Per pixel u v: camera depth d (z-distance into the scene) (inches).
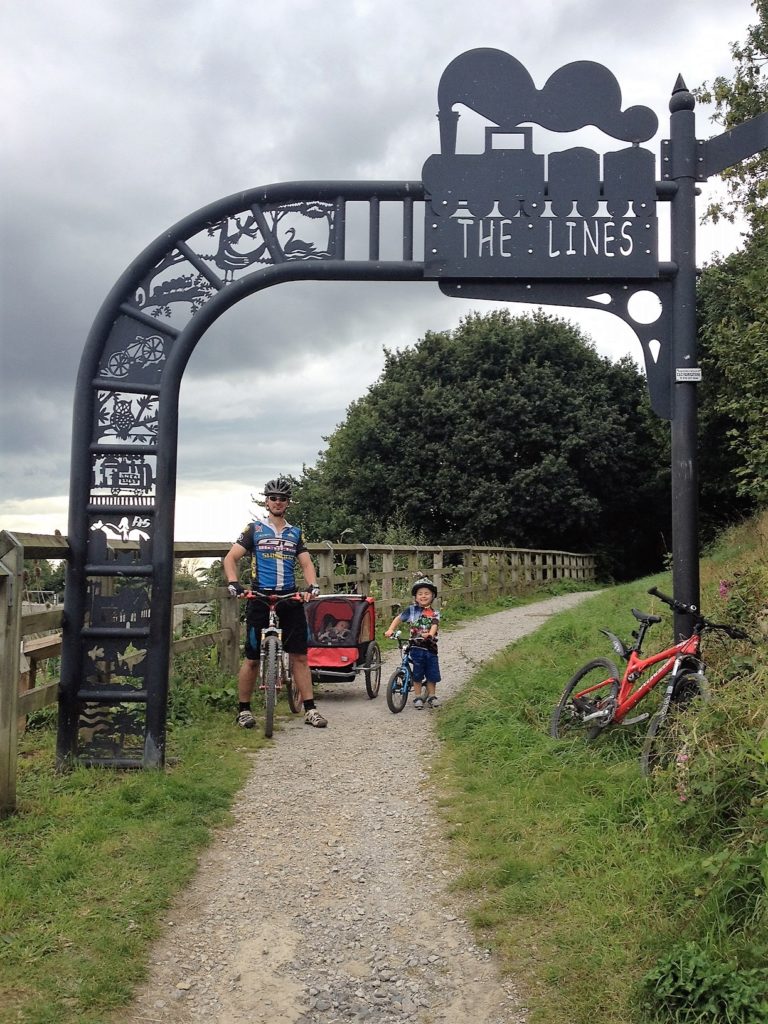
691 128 235.9
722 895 135.1
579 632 409.7
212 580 354.6
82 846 173.8
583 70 236.4
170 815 194.9
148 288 236.4
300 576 407.5
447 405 1200.8
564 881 158.6
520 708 269.4
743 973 116.6
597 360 1298.0
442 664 396.5
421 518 1211.2
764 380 415.8
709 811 161.3
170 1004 129.4
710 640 255.4
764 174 623.8
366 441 1216.8
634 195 234.8
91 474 233.0
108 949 138.1
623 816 179.3
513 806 197.8
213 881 168.9
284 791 220.5
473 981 135.8
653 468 1293.1
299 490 1284.4
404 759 247.9
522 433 1189.1
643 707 227.9
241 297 237.0
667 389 235.6
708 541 1014.4
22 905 148.3
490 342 1242.6
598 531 1337.4
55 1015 120.8
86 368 233.0
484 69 237.0
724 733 170.6
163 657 229.1
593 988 127.2
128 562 233.8
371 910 159.3
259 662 281.7
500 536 1204.5
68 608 229.1
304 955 144.2
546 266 234.4
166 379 233.5
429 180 236.2
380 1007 130.3
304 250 237.9
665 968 122.0
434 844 187.3
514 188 235.9
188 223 235.8
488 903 157.4
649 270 233.3
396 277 237.5
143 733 228.1
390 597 534.9
